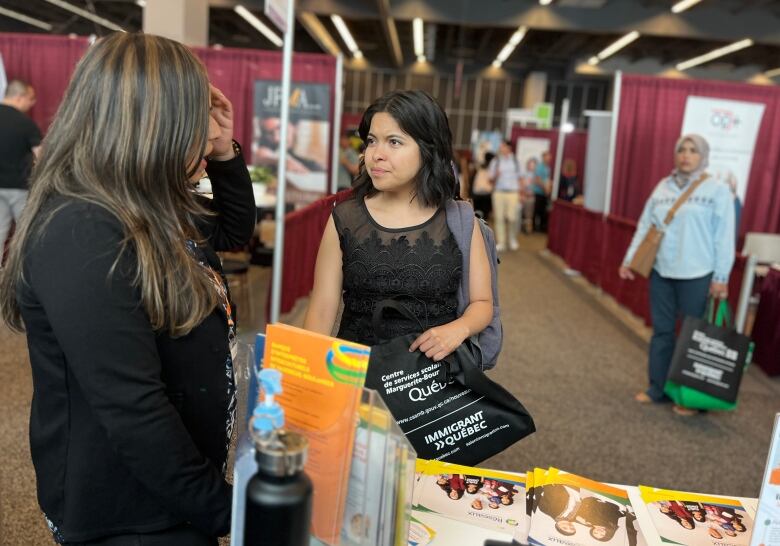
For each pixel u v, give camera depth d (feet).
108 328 2.45
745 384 13.14
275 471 2.26
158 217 2.70
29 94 16.31
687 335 10.52
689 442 9.96
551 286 22.66
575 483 3.74
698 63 56.59
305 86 19.01
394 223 4.23
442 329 3.80
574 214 25.30
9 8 49.16
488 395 3.73
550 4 41.32
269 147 19.27
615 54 57.36
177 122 2.72
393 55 59.11
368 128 4.14
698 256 10.61
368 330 4.17
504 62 65.77
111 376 2.46
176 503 2.64
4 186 14.65
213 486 2.73
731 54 52.37
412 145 3.98
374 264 4.14
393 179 4.01
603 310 19.12
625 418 10.80
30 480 7.59
